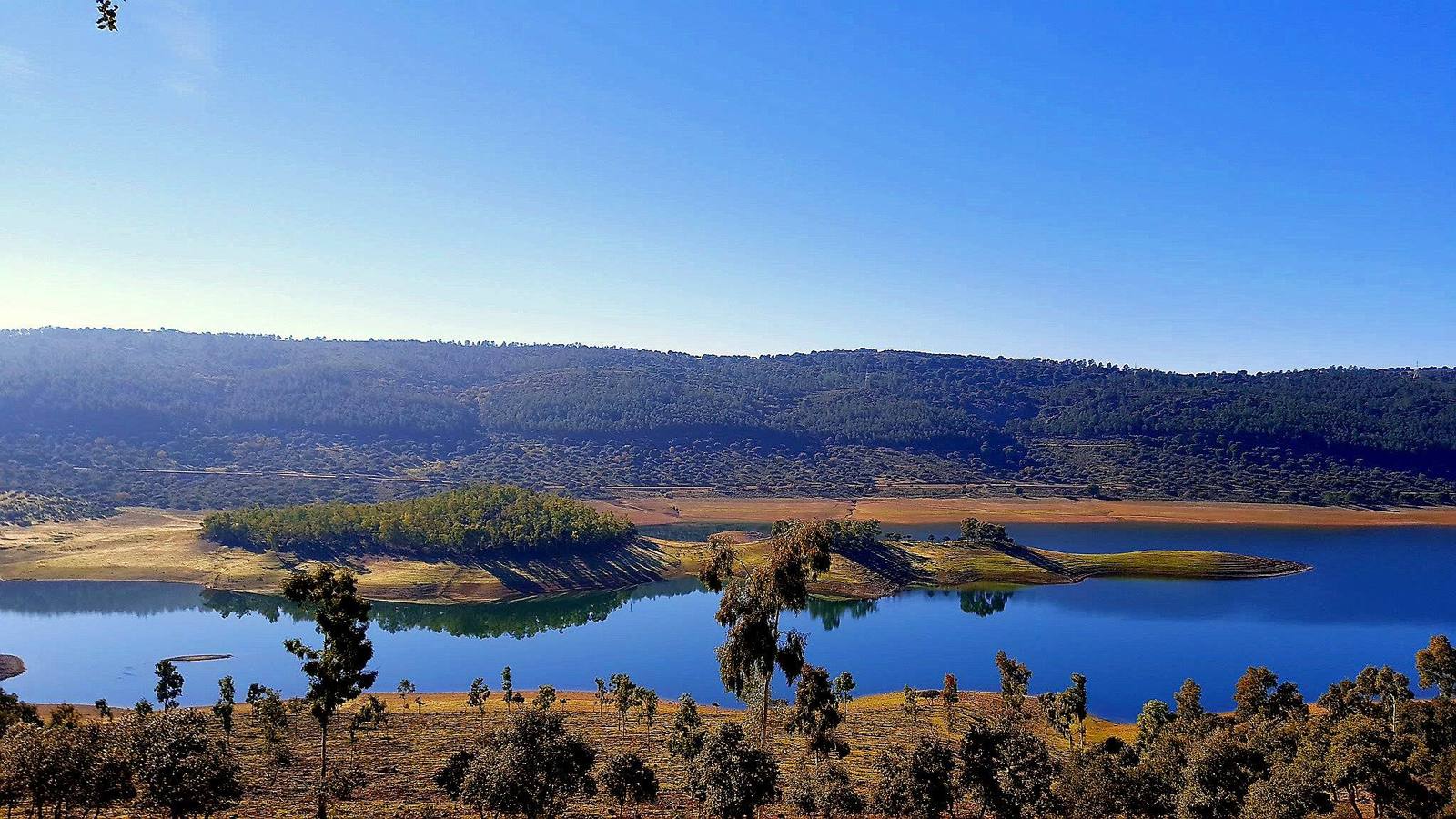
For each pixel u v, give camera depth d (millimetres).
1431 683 82688
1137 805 49750
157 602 157625
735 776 43781
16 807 45375
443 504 197375
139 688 109875
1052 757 71250
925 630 144000
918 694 105188
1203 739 58219
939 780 49469
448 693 107688
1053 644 134375
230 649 128625
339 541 186375
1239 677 116750
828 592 169750
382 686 113625
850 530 191750
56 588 165750
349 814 52469
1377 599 165625
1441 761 53688
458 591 167750
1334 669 120312
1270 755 56438
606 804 56781
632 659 128125
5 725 60438
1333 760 52469
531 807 41469
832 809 51031
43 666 119375
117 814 48656
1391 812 49844
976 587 176750
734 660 49781
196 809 40094
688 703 79562
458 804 54156
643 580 184875
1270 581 182875
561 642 138375
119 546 189875
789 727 56000
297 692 108438
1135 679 115812
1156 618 151375
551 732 43938
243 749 72188
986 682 116125
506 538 185125
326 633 50562
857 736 82875
